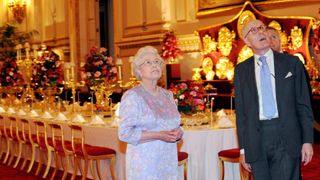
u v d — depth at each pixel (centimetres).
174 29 1252
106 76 725
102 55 732
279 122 354
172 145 354
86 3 1565
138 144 342
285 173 354
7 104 986
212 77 1105
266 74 362
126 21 1384
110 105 748
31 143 746
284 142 352
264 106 358
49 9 1686
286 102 354
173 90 593
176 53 1175
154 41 1284
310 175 638
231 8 1098
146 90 355
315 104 867
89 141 634
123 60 1395
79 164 668
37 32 1747
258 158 357
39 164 732
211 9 1147
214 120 609
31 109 858
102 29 1692
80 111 776
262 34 362
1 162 839
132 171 345
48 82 831
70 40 1568
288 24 975
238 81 374
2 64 991
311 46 956
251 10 1034
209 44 1112
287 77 356
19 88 993
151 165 342
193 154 539
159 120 346
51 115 756
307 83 360
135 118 342
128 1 1375
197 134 539
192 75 1211
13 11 1833
